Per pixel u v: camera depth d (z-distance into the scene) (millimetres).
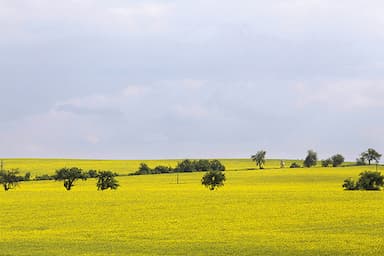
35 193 110562
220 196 93312
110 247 43906
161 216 64438
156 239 48156
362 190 113000
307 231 52406
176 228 54938
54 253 41094
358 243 45188
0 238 49094
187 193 103438
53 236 50406
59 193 109688
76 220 61656
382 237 48312
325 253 41031
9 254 40688
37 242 46688
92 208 73500
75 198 92875
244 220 60250
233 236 49500
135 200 86000
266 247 43500
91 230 54062
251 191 108938
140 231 53094
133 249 42938
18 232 53188
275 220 59938
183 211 69125
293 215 63656
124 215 65688
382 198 86125
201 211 68875
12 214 67500
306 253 41062
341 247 43375
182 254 40750
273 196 91812
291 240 46844
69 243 46094
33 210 71688
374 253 41031
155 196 95250
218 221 59781
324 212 65938
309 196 91062
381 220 59156
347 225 55969
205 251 41938
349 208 69938
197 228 54875
